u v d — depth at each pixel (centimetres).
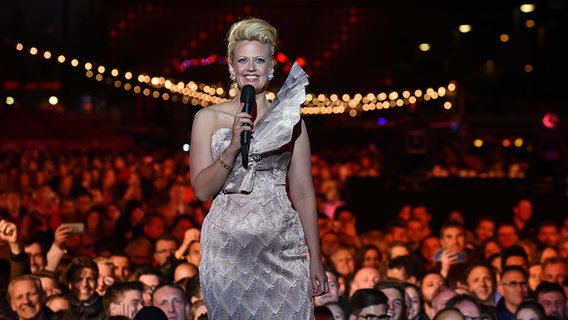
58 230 1836
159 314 1337
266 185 1088
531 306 1656
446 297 1703
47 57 4666
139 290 1628
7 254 1852
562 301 1794
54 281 1702
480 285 1870
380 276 1886
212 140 1090
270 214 1083
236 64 1077
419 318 1744
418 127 3338
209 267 1084
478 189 3278
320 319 1434
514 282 1823
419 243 2436
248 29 1076
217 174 1058
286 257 1088
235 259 1081
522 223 3044
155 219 2514
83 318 1697
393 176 3303
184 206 3078
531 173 3294
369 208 3275
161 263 2017
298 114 1080
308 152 1113
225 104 1102
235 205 1082
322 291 1125
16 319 1580
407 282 1798
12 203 2923
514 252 2088
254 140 1073
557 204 3191
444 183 3297
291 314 1085
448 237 2172
